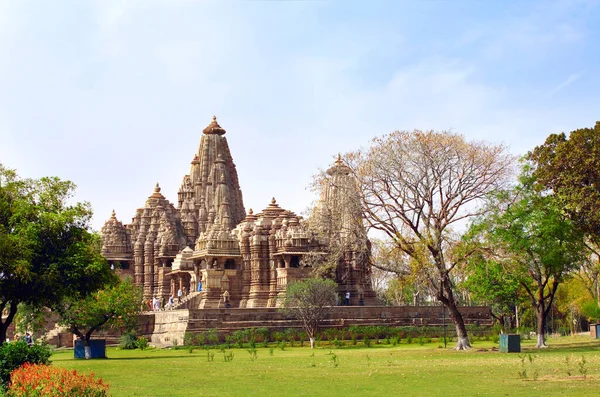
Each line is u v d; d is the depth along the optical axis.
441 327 78.06
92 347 53.66
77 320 58.31
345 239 56.41
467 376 33.44
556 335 91.94
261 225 90.88
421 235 51.44
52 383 22.36
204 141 118.12
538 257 54.31
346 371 37.81
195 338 69.00
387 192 52.22
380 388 29.80
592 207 55.69
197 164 118.88
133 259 108.88
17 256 42.31
